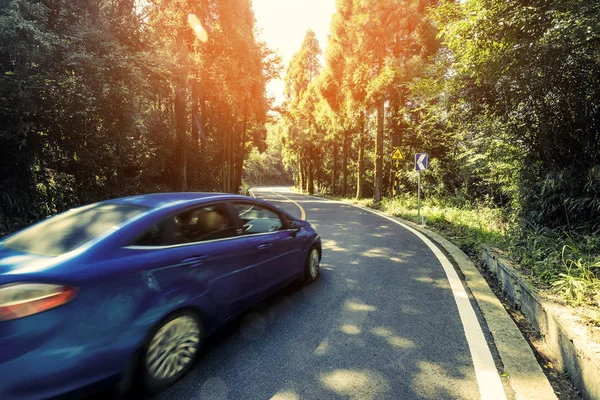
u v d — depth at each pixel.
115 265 2.20
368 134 26.94
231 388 2.44
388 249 7.13
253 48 19.09
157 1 13.81
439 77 8.17
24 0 5.99
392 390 2.40
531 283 3.73
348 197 29.86
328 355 2.88
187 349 2.63
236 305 3.21
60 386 1.87
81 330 1.95
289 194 41.38
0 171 7.32
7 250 2.34
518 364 2.72
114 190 11.17
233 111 24.17
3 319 1.74
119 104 8.35
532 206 6.61
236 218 3.46
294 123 37.53
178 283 2.55
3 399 1.70
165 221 2.72
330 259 6.24
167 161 16.42
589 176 5.34
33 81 6.39
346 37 21.19
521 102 6.24
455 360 2.79
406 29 17.05
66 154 8.64
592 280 3.51
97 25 7.81
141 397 2.34
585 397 2.27
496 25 5.12
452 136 14.81
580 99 5.45
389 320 3.58
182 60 13.09
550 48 5.00
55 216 2.86
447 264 5.87
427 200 16.23
